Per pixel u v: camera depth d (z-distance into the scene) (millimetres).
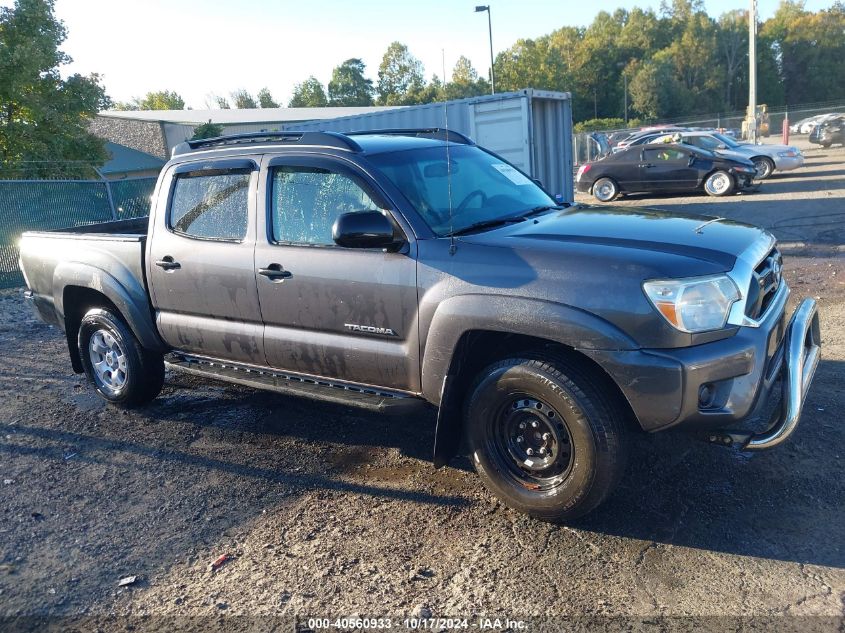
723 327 3395
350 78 97938
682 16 105750
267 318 4555
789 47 93938
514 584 3330
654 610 3086
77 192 13391
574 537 3676
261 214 4555
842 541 3473
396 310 3971
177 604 3328
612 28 104312
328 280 4199
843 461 4211
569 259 3533
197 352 5125
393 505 4117
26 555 3793
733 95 96688
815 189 17234
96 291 5660
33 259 6117
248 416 5598
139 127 34250
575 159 31688
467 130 14289
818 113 46344
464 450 4770
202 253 4805
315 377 4516
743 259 3637
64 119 22031
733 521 3709
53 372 7055
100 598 3398
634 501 3967
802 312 3955
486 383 3750
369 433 5145
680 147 18078
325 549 3713
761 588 3180
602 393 3480
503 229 4051
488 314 3607
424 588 3346
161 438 5254
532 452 3768
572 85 88000
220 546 3801
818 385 5340
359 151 4336
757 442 3488
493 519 3904
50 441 5289
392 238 3924
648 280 3344
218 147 5039
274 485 4441
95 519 4141
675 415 3344
